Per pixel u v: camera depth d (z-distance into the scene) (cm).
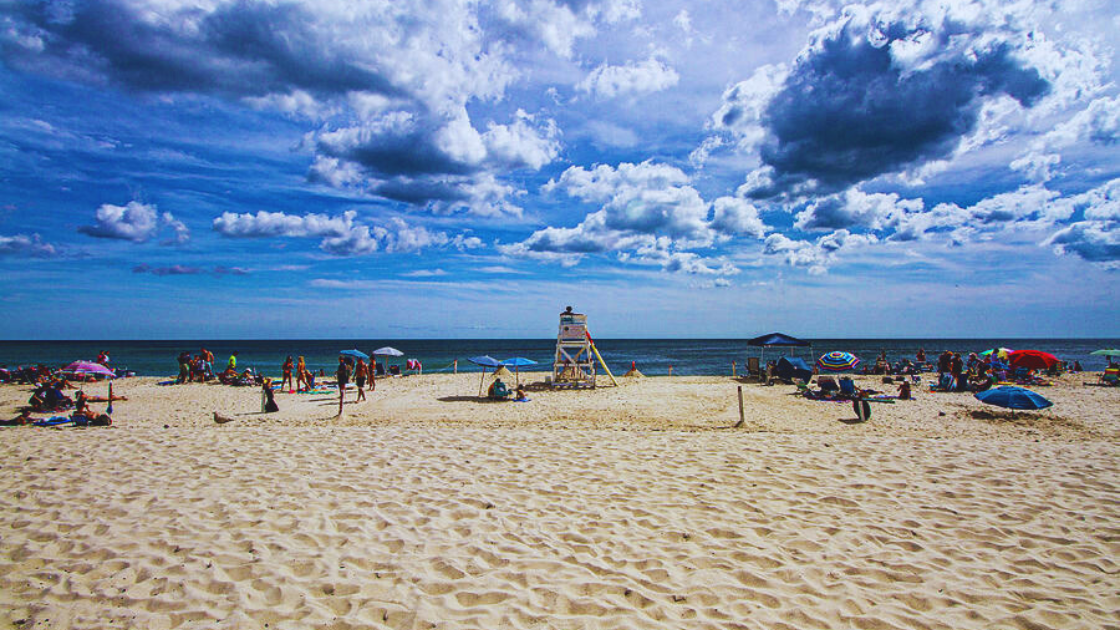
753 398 1695
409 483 705
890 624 393
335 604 405
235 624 374
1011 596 434
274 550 494
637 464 809
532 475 749
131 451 857
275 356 5972
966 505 634
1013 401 1154
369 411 1480
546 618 391
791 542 533
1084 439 1055
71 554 480
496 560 485
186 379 2314
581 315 2122
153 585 427
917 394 1744
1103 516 595
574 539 537
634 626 383
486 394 1859
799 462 816
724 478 738
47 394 1435
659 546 522
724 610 407
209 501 621
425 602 410
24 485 672
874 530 564
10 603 399
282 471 749
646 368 4247
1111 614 405
